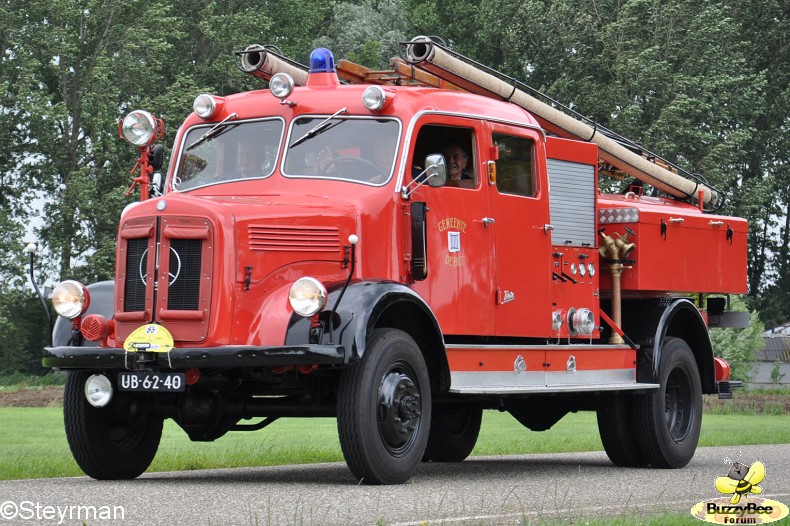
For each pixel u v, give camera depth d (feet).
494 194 39.01
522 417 47.80
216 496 29.84
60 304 34.58
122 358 33.24
